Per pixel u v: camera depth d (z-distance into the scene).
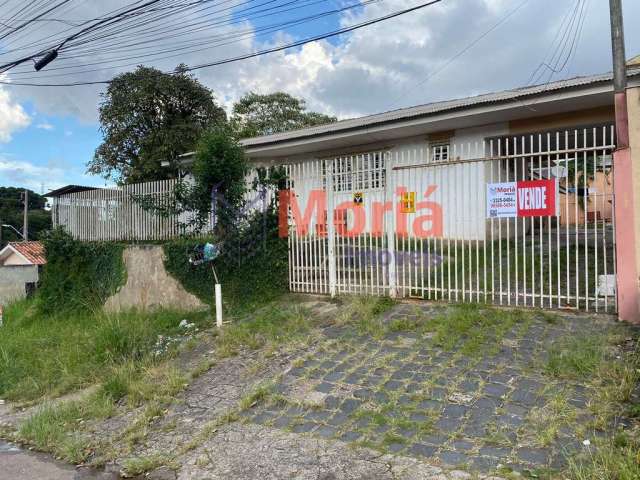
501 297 6.27
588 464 3.04
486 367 4.61
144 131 23.00
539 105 9.27
